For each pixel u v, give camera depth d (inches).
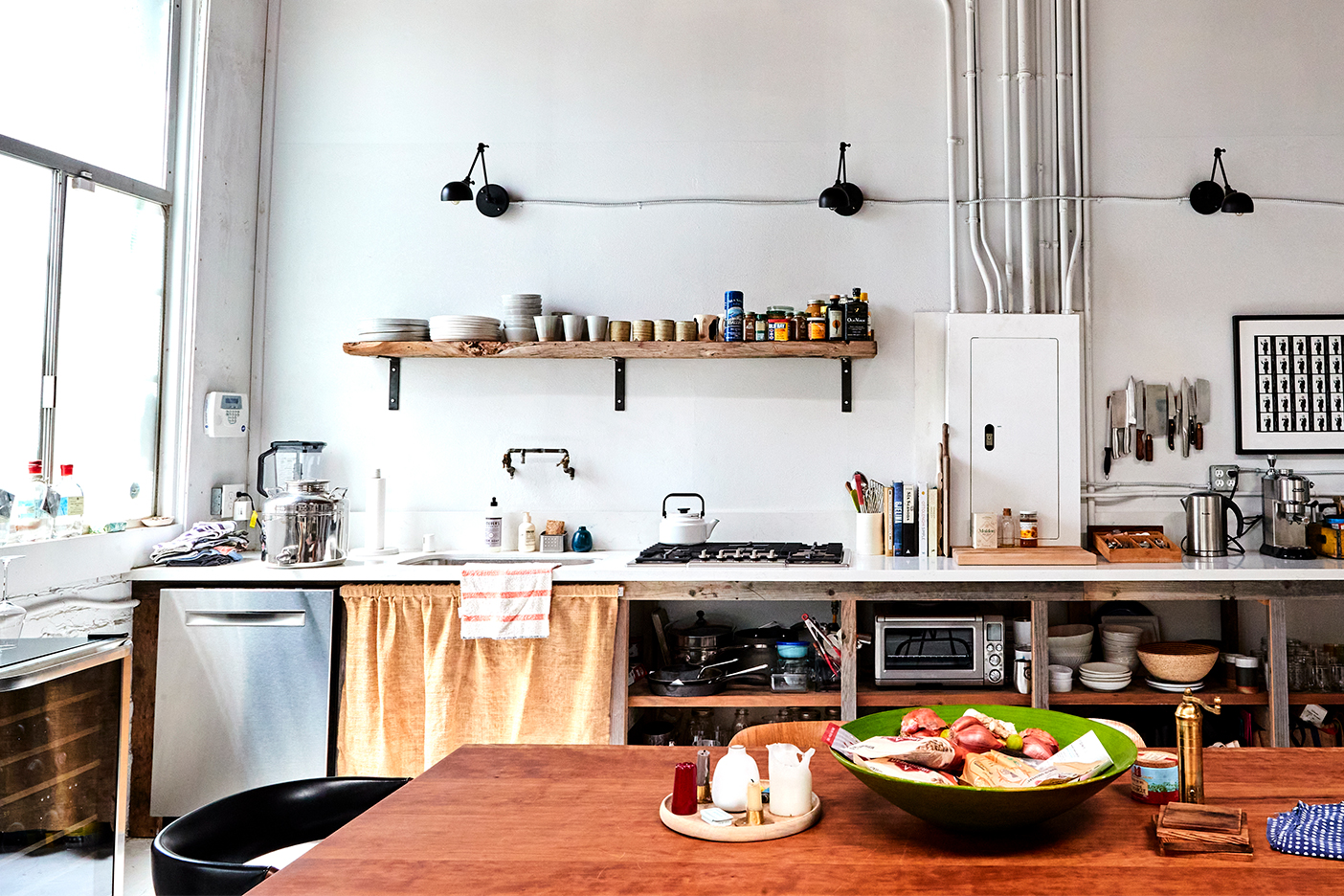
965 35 159.2
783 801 57.2
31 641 89.0
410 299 163.9
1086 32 157.9
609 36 163.3
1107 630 142.6
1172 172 156.8
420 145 164.6
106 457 135.7
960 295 157.4
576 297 161.9
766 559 137.3
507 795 61.8
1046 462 151.5
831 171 159.8
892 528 147.7
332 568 134.3
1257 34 156.8
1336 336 153.4
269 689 131.6
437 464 162.2
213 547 140.9
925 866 50.4
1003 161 158.2
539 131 163.5
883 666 134.0
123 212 138.3
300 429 163.6
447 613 131.1
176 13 148.3
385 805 60.0
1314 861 50.9
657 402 159.9
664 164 161.6
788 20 161.3
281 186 165.6
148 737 133.6
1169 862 51.0
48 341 123.9
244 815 72.0
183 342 147.3
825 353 147.8
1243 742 133.8
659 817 58.0
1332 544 140.3
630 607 154.8
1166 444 154.8
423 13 165.3
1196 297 155.8
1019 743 61.2
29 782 81.3
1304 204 155.3
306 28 166.6
